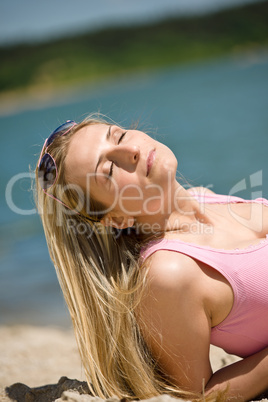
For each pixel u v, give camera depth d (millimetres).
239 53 159125
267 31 162375
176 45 159625
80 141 4324
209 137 28578
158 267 3846
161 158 4145
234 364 3941
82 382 4289
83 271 4348
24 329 8188
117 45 157000
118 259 4363
